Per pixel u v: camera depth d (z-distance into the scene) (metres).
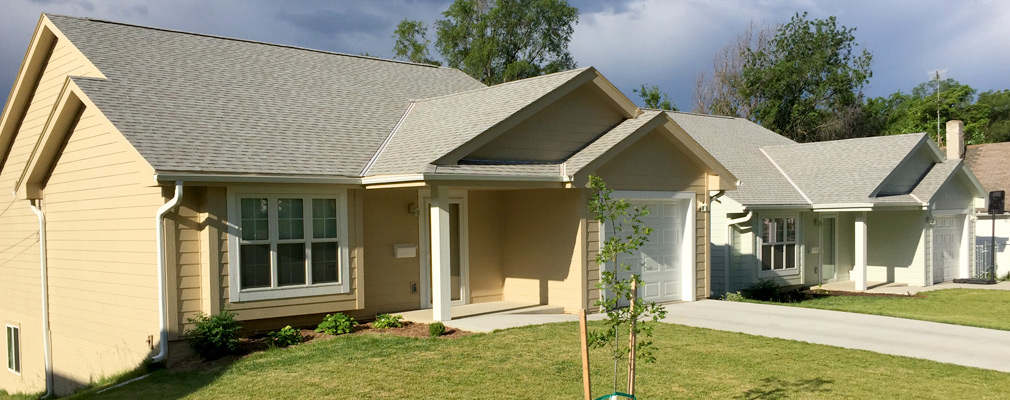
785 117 50.62
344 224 13.56
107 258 13.46
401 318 13.70
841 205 22.11
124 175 12.88
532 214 15.85
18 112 17.20
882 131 55.34
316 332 13.01
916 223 24.53
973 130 55.81
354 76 18.80
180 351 12.03
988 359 11.22
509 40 45.38
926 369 10.48
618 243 8.28
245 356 11.50
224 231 12.20
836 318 14.73
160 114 13.20
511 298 16.38
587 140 15.62
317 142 14.42
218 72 16.05
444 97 17.59
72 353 14.71
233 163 12.34
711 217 21.58
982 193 26.59
